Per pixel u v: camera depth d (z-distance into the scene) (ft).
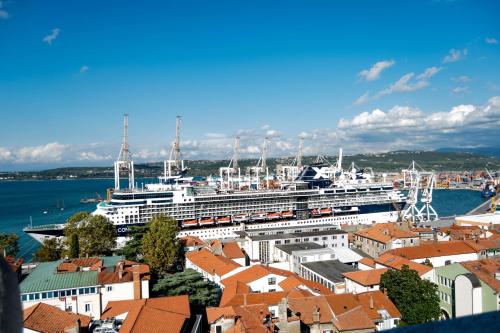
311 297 228.43
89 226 420.77
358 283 276.41
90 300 230.89
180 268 402.31
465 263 259.80
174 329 176.65
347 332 204.64
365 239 460.96
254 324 197.16
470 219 563.89
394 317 225.76
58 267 261.24
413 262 300.61
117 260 298.35
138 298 238.27
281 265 360.07
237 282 271.28
